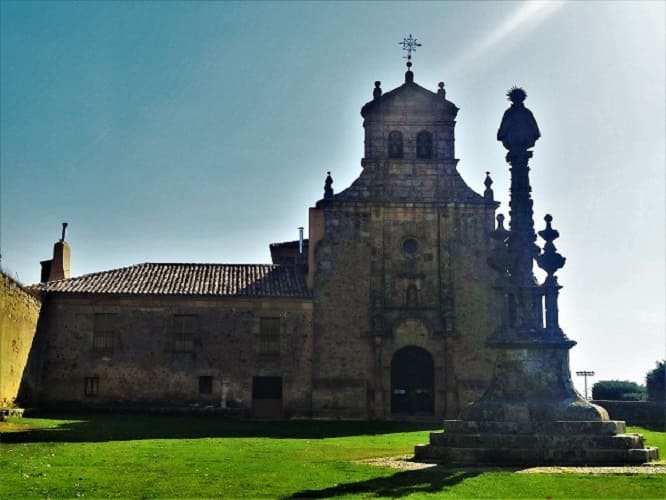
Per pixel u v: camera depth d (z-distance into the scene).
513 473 19.95
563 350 25.67
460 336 48.78
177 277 51.38
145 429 35.97
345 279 49.34
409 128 51.25
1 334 38.88
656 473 19.95
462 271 49.53
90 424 37.72
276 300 49.09
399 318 48.91
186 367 48.12
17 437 30.47
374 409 47.69
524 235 26.95
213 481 18.88
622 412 46.28
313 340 48.66
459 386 48.12
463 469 21.00
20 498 16.16
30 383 45.31
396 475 19.80
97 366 47.84
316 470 21.02
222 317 48.84
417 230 49.97
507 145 27.80
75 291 48.28
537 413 24.25
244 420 45.41
